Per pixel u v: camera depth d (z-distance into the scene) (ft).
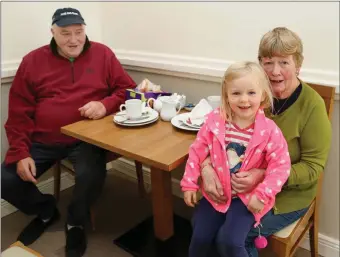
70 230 6.41
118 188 8.39
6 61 6.91
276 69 4.36
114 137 5.24
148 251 6.29
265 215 4.43
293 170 4.37
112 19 8.02
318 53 5.33
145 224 7.01
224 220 4.54
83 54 6.66
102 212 7.48
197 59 6.74
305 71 5.44
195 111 5.59
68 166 7.04
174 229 6.82
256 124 4.27
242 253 4.20
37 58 6.61
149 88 6.81
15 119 6.53
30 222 7.13
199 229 4.53
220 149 4.42
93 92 6.68
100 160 6.30
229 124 4.47
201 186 4.79
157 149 4.80
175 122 5.60
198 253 4.57
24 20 6.99
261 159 4.35
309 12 5.27
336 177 5.68
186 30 6.79
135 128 5.58
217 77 6.36
